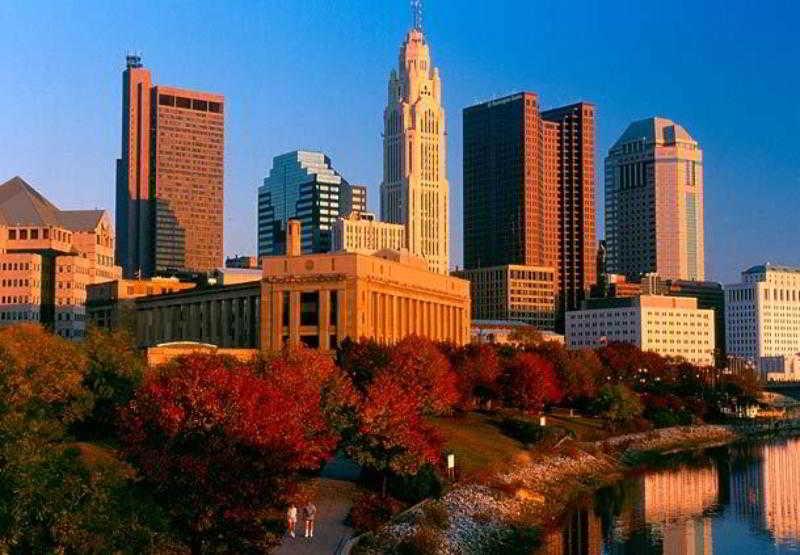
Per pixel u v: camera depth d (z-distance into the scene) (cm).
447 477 15662
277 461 9612
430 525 12812
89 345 14675
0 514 6900
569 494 18550
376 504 12925
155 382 10475
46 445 7844
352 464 15600
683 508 17588
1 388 11450
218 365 11375
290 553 10462
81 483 7488
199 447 9488
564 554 13700
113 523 7438
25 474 7106
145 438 9562
